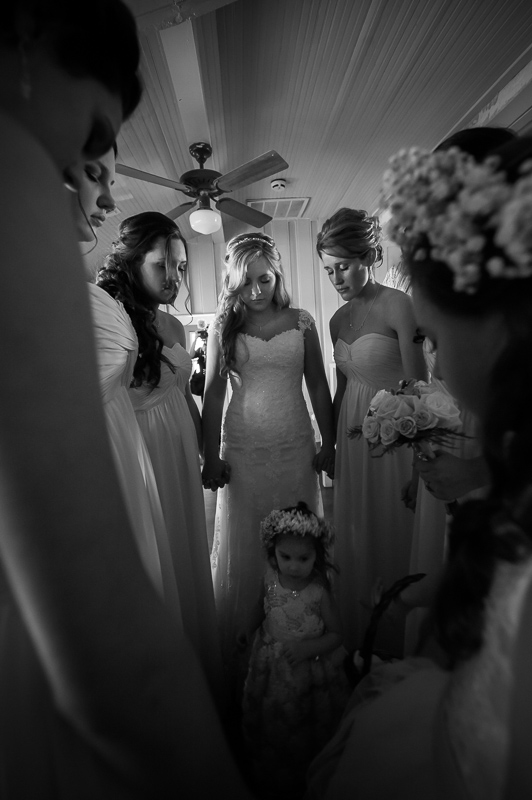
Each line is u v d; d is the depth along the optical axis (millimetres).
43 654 258
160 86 3080
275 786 1417
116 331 1148
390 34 2945
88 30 323
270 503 2131
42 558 236
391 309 1910
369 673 851
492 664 356
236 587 2160
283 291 2186
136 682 254
